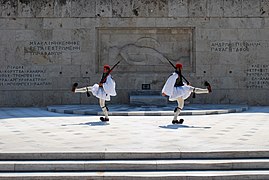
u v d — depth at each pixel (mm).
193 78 21453
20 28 21438
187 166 7473
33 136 10117
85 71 21438
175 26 21531
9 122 13508
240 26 21547
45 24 21438
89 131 11055
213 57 21516
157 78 21438
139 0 21500
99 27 21500
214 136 10016
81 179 7035
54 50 21438
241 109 17984
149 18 21516
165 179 6977
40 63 21406
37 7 21453
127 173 7207
